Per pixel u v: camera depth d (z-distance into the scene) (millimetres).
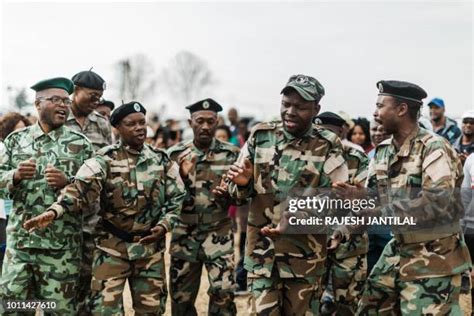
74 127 7402
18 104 11938
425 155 5617
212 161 7441
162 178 6691
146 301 6613
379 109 5781
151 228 6648
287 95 5824
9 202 8555
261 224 5992
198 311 8711
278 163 5934
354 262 7238
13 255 6516
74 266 6605
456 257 5641
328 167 5914
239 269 9711
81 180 6277
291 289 5977
